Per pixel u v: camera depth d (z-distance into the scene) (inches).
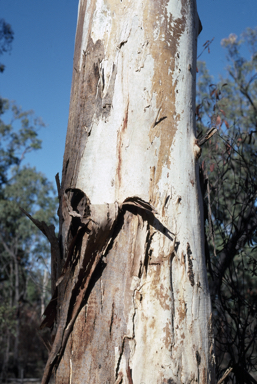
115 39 73.7
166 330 58.8
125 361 56.8
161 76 71.1
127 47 72.4
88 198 64.0
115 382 55.9
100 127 69.9
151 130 68.2
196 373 59.3
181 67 74.0
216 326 139.6
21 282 872.3
